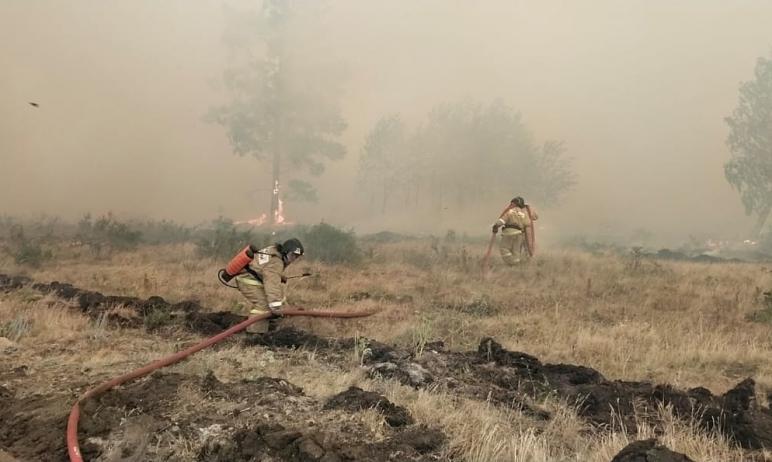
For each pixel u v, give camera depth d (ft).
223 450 10.22
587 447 11.30
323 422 11.53
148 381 13.71
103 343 18.20
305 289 31.35
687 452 11.28
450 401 13.35
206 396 12.68
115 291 29.58
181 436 10.75
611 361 18.72
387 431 11.37
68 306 23.41
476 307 27.14
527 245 38.09
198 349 16.19
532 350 20.15
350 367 16.01
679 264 46.50
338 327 22.13
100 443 10.73
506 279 35.47
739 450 11.54
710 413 12.96
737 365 18.88
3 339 17.67
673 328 22.97
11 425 11.66
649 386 15.33
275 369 15.43
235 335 19.39
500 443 10.76
